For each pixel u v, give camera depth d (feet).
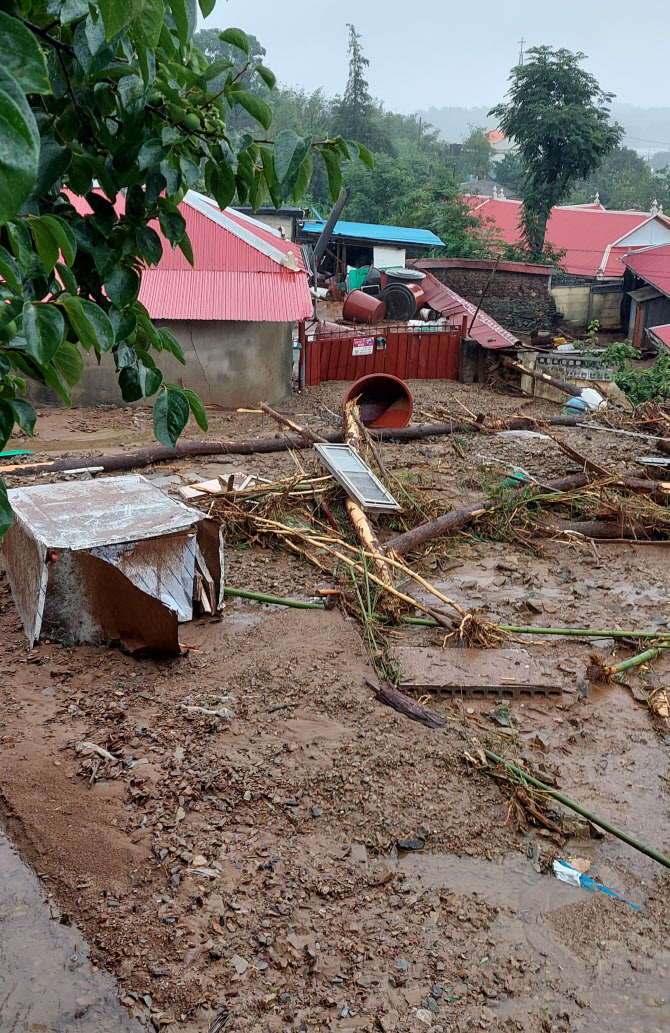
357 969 14.61
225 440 48.29
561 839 18.34
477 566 34.09
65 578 23.15
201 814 17.67
